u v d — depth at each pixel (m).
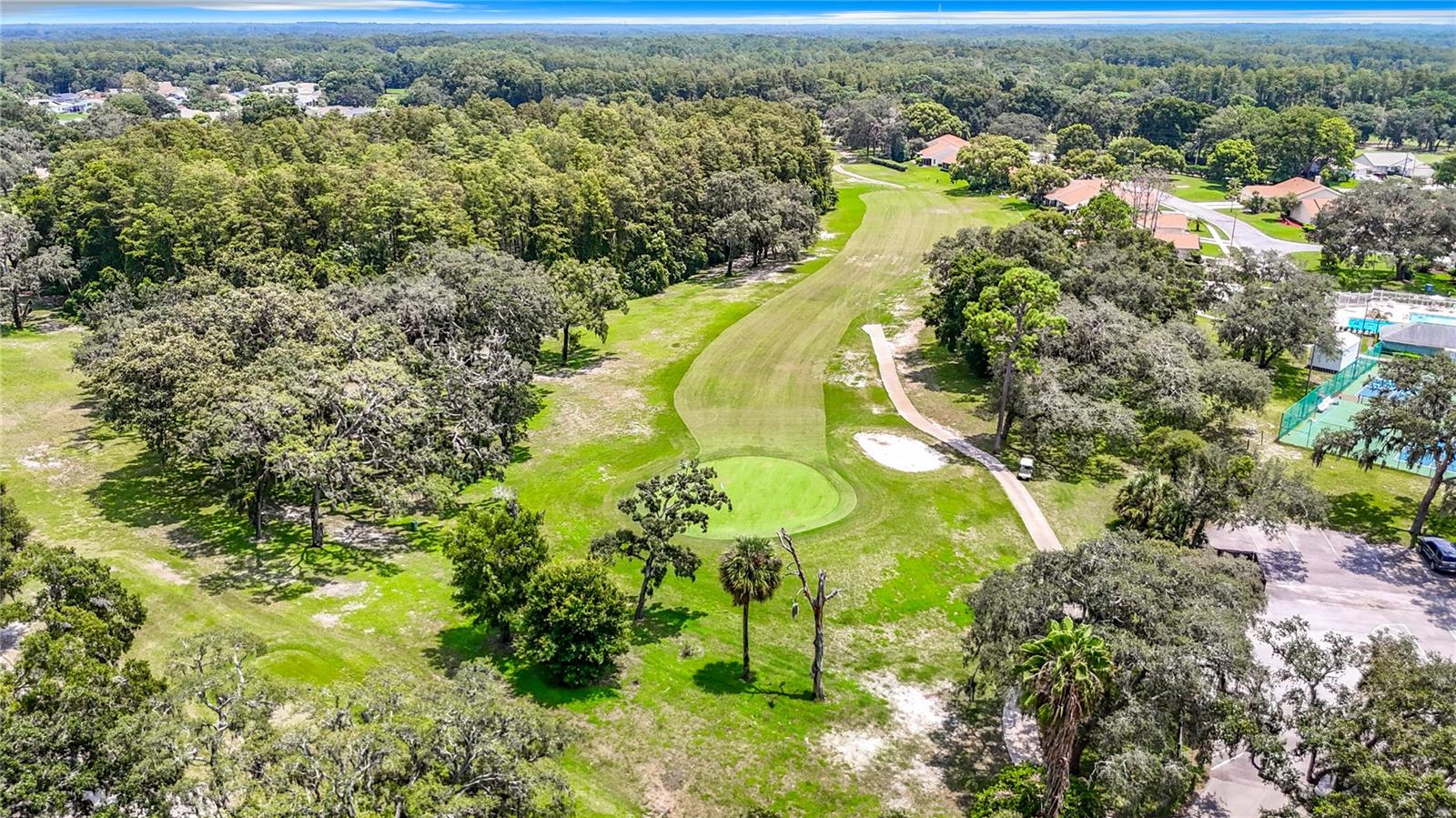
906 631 47.56
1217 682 33.53
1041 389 65.88
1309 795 30.50
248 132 133.88
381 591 49.94
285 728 32.97
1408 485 62.12
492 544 43.47
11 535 46.00
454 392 62.25
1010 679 35.19
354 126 146.75
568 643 41.38
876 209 153.12
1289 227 146.38
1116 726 31.14
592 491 62.69
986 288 75.06
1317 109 198.25
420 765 27.97
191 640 33.75
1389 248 113.38
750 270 122.12
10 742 27.31
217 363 58.94
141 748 28.36
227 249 91.62
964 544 55.88
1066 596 36.62
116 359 61.09
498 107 166.50
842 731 40.00
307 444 51.75
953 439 70.56
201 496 61.16
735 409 76.75
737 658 45.06
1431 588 50.12
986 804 33.16
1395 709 30.78
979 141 182.25
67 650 32.31
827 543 55.59
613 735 39.16
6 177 126.19
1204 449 55.09
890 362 87.00
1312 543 54.75
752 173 126.44
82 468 65.25
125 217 99.88
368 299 72.75
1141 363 68.12
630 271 113.19
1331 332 78.38
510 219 104.25
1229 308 83.25
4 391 78.88
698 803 35.88
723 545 55.56
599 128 141.12
